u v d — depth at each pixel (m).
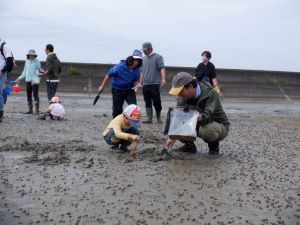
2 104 6.70
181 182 3.55
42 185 3.41
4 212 2.83
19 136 5.51
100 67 15.80
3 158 4.27
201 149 4.92
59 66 8.29
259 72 17.34
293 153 4.97
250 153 4.83
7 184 3.41
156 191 3.31
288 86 17.67
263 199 3.21
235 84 16.94
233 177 3.75
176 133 4.23
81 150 4.71
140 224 2.68
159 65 7.09
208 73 7.48
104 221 2.71
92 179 3.59
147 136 5.61
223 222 2.74
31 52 7.95
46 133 5.82
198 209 2.95
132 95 5.70
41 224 2.65
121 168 3.96
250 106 12.96
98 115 8.33
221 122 4.51
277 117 9.51
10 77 14.62
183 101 4.46
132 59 5.53
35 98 8.08
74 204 2.99
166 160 4.27
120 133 4.39
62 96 13.39
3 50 6.58
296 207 3.07
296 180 3.76
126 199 3.12
